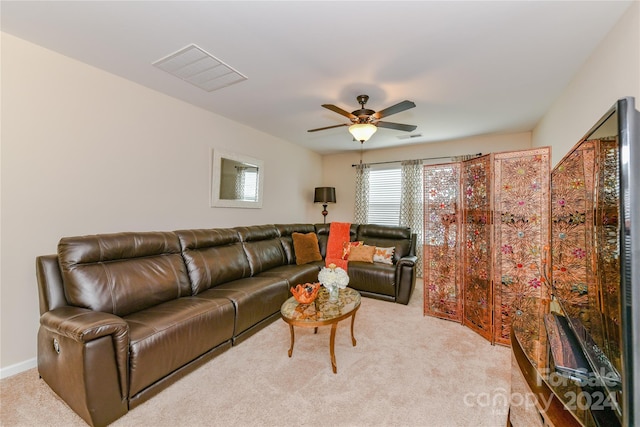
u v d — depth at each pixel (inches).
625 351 30.5
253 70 93.3
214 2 62.1
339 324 112.4
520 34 71.7
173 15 66.9
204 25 70.6
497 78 96.4
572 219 58.2
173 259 99.3
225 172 144.3
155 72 96.2
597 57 77.0
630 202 30.7
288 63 88.4
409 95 111.4
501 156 97.0
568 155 61.0
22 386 70.8
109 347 58.6
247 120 148.4
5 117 75.7
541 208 88.6
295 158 203.2
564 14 64.1
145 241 92.5
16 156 77.7
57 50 83.1
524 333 63.0
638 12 57.8
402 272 138.5
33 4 63.4
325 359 84.8
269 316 110.4
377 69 91.3
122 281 80.6
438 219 120.5
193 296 95.8
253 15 66.2
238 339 93.8
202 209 133.1
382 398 67.0
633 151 31.0
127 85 102.0
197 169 130.0
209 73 96.0
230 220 149.6
